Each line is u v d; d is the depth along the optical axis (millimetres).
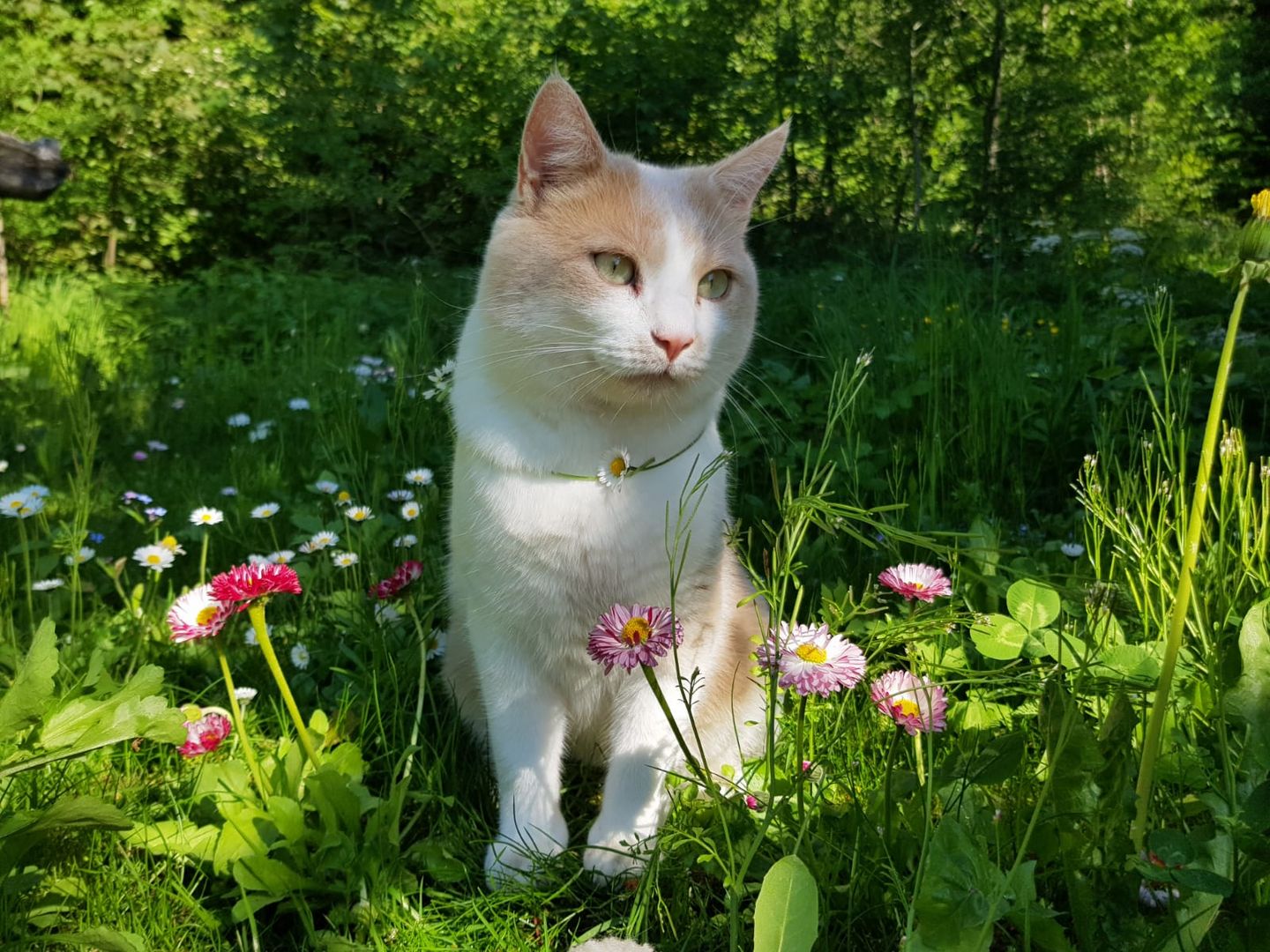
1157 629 613
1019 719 583
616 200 556
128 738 445
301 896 461
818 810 489
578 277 538
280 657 708
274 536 839
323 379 1369
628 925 449
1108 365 1153
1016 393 1067
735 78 2551
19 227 2848
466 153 2795
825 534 836
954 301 1358
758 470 1024
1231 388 1141
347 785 481
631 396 534
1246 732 447
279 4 2848
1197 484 387
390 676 627
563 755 646
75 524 760
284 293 2121
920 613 530
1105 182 2623
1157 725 406
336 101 2850
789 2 2592
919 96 2598
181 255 3100
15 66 2822
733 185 619
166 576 883
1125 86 2672
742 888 408
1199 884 355
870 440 1063
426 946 452
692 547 555
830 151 2496
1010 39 2471
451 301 1816
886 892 432
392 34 2898
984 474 1024
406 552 814
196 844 481
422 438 1028
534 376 535
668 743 567
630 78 2504
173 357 1790
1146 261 2225
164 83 2965
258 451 1154
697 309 565
